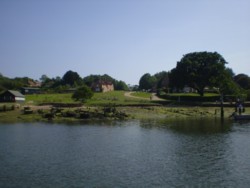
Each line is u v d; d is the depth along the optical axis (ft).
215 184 118.62
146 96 589.73
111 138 213.25
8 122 303.48
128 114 357.61
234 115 341.82
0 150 173.27
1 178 124.36
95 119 333.01
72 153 167.02
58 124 290.15
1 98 444.96
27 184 117.70
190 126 279.08
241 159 155.33
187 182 120.57
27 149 176.14
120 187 114.73
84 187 114.52
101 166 141.90
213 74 498.28
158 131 246.68
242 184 118.73
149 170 136.05
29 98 514.68
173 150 175.63
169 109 401.29
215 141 202.49
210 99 489.67
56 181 120.88
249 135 227.20
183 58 533.96
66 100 476.54
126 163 147.33
